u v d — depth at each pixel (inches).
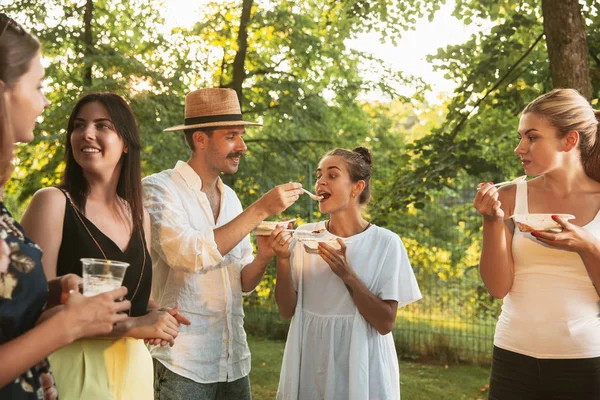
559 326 108.0
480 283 354.9
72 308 64.3
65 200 91.0
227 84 512.1
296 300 126.5
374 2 375.2
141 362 92.0
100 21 499.8
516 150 113.5
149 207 118.5
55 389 71.2
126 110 97.2
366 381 117.7
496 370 115.3
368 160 134.4
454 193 369.7
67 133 95.3
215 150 128.3
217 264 124.1
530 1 344.2
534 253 110.6
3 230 63.2
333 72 552.7
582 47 252.5
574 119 108.3
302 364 123.3
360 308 118.2
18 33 67.2
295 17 506.3
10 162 63.2
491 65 338.6
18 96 66.7
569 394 107.7
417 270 354.6
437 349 332.2
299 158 539.5
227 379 125.3
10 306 62.0
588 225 110.3
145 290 97.7
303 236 121.7
